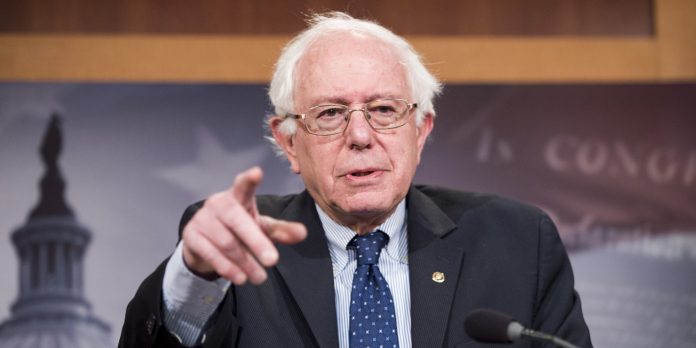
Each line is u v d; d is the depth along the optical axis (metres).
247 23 6.49
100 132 5.95
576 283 6.03
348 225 3.41
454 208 3.64
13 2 6.34
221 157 6.00
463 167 6.07
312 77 3.30
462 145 6.10
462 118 6.12
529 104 6.17
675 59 6.62
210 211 2.38
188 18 6.46
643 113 6.18
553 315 3.36
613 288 6.03
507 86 6.18
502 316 2.60
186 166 5.97
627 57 6.60
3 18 6.33
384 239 3.40
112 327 5.79
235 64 6.39
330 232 3.42
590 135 6.15
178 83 6.05
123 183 5.91
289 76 3.40
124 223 5.88
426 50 6.45
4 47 6.24
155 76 6.33
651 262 6.07
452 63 6.47
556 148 6.13
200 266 2.64
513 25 6.62
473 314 2.65
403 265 3.39
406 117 3.29
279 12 6.50
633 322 6.01
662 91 6.20
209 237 2.36
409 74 3.38
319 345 3.11
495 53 6.52
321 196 3.34
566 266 3.54
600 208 6.10
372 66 3.26
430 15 6.57
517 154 6.11
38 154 5.89
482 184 6.07
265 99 6.09
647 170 6.14
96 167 5.91
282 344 3.15
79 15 6.39
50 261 5.80
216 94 6.06
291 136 3.46
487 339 2.60
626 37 6.67
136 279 5.84
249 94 6.08
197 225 2.38
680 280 6.05
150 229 5.89
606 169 6.13
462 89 6.16
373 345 3.13
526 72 6.52
